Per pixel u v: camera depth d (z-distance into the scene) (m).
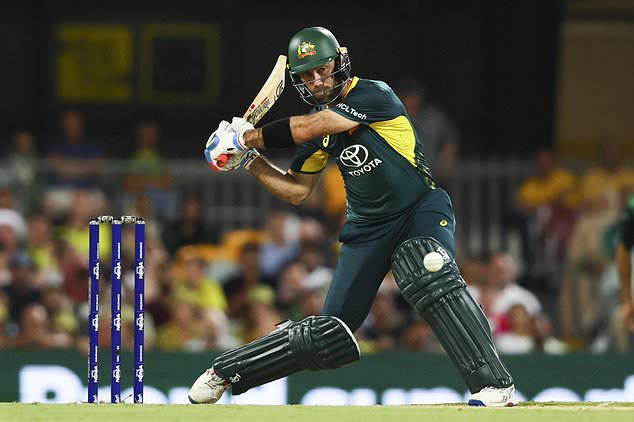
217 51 53.47
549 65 53.22
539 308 39.44
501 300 37.56
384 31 53.56
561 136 55.31
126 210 41.31
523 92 52.88
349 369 32.44
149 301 36.19
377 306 37.25
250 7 53.53
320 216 41.50
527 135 53.00
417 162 22.36
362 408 19.86
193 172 42.25
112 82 53.34
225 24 53.53
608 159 42.41
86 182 42.16
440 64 53.53
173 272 37.84
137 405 20.20
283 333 22.94
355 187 22.47
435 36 53.50
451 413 19.20
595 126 55.47
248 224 42.06
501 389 21.58
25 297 36.59
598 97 55.81
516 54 52.81
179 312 36.22
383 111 21.89
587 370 32.94
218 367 23.14
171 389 32.03
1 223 38.72
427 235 22.12
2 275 36.75
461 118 53.38
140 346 22.42
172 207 42.03
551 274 41.62
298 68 21.89
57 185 42.00
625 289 30.50
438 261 21.83
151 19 53.41
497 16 53.06
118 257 22.30
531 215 41.88
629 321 30.58
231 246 40.88
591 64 55.62
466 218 42.03
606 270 39.44
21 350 32.22
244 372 23.05
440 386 32.53
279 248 39.56
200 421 18.31
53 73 53.19
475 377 21.66
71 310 36.75
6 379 32.12
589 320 39.66
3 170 41.66
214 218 42.06
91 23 53.31
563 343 39.50
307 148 23.00
